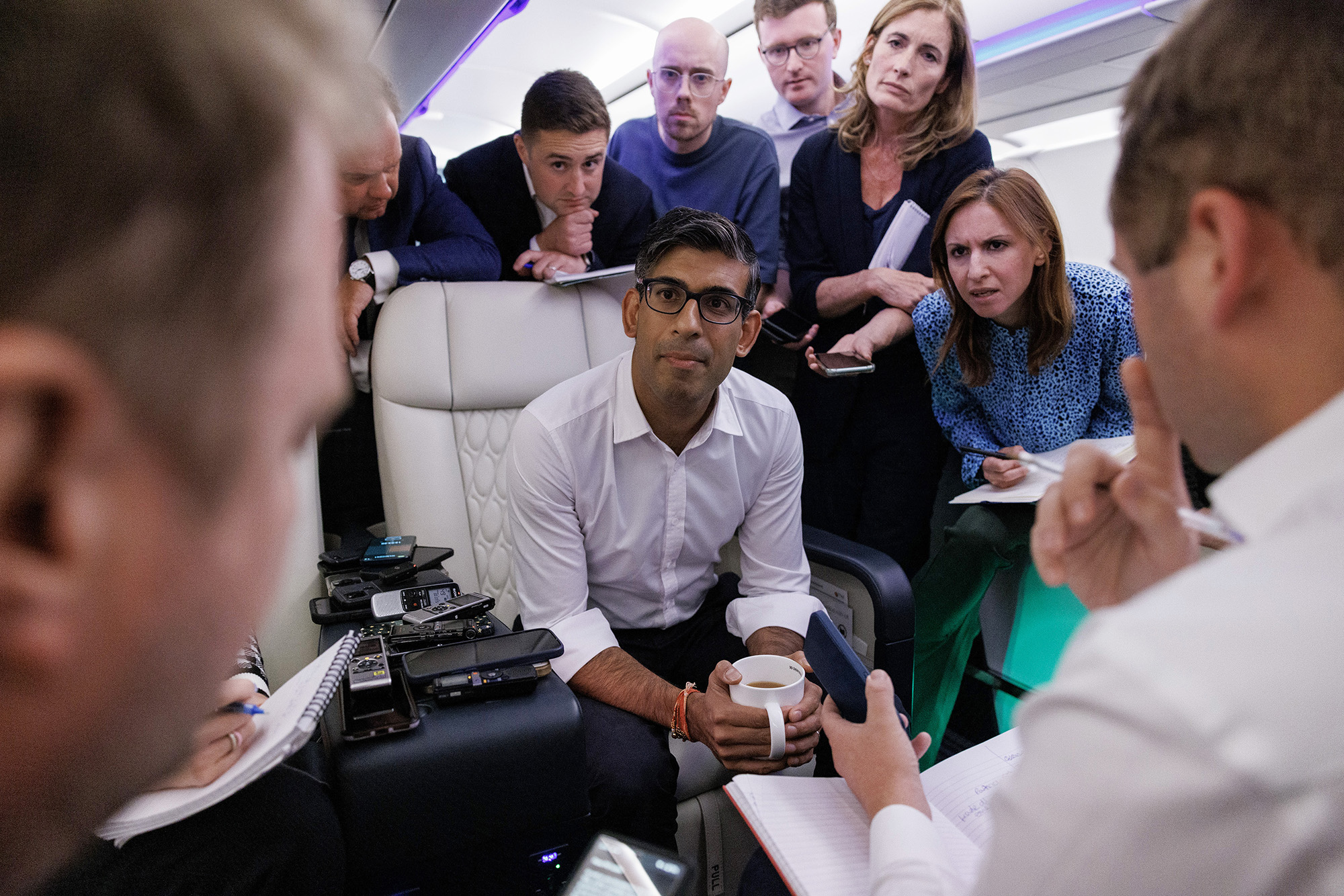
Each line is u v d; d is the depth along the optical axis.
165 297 0.19
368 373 1.87
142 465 0.20
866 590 1.60
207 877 0.83
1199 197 0.39
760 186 2.56
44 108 0.17
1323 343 0.38
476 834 0.98
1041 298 1.86
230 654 0.25
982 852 0.78
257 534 0.24
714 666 1.58
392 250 1.91
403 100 2.80
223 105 0.19
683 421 1.46
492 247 2.12
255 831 0.84
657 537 1.56
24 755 0.21
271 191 0.21
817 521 2.47
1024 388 1.99
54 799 0.23
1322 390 0.39
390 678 1.02
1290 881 0.30
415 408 1.74
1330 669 0.31
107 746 0.23
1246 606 0.34
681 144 2.60
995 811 0.40
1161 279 0.43
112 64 0.18
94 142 0.18
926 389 2.28
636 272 1.41
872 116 2.25
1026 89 2.41
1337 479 0.36
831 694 0.96
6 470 0.18
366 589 1.39
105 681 0.21
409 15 1.85
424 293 1.76
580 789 1.03
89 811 0.23
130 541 0.20
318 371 0.25
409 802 0.94
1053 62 2.20
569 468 1.47
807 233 2.45
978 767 0.94
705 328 1.32
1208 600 0.35
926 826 0.69
